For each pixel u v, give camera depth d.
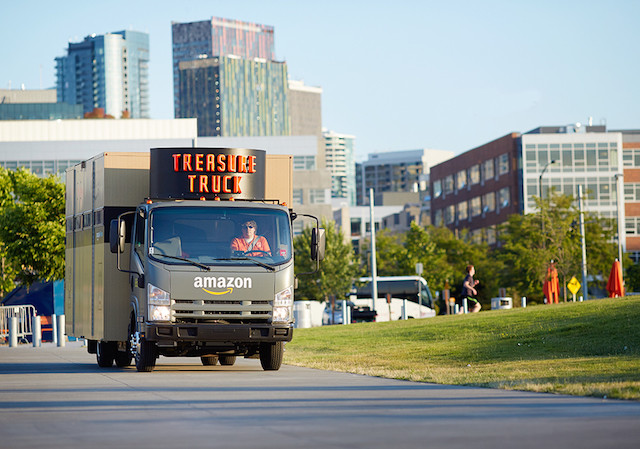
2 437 12.14
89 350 31.06
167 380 21.67
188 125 179.62
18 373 25.58
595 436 11.51
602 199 145.38
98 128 178.25
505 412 14.10
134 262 24.06
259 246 23.64
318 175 183.88
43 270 59.75
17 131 177.25
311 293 102.25
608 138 145.62
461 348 30.95
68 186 30.89
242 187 24.58
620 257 107.50
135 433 12.30
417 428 12.51
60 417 14.30
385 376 22.45
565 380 18.97
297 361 29.41
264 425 13.00
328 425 12.94
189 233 23.44
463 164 165.25
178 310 23.02
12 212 59.81
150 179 24.86
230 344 23.81
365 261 118.62
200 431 12.43
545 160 145.00
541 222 103.44
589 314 35.78
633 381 18.12
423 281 87.38
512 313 41.19
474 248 118.81
